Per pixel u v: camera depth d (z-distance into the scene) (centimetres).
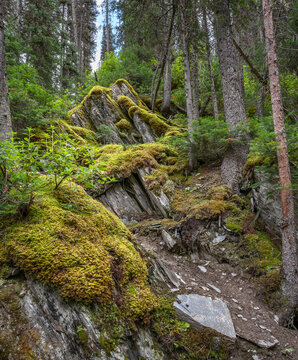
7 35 1099
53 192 320
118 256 285
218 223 556
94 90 1202
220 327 311
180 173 778
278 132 425
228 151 691
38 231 251
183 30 806
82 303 220
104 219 325
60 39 1816
